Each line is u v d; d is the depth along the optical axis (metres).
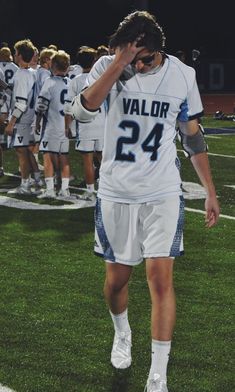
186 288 7.35
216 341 6.01
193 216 10.49
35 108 11.80
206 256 8.47
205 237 9.30
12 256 8.41
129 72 4.84
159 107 4.86
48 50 12.73
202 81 40.34
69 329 6.21
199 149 5.15
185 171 14.45
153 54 4.75
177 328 6.27
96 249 5.14
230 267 8.08
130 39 4.64
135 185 4.89
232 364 5.57
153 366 4.78
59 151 11.64
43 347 5.82
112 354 5.48
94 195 11.58
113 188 4.93
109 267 5.11
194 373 5.40
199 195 12.06
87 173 11.53
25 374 5.33
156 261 4.89
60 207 11.07
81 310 6.67
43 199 11.67
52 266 8.03
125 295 5.27
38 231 9.57
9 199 11.68
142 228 4.94
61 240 9.12
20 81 11.66
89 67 11.16
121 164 4.90
